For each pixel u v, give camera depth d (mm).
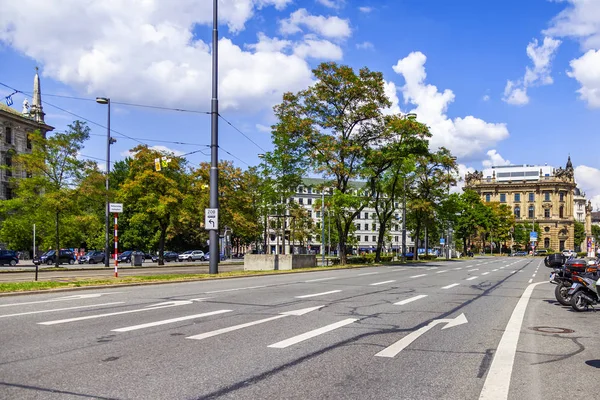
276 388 5129
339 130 39344
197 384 5195
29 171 36062
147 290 15742
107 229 37062
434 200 60000
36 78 74562
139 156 43406
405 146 40562
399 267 39000
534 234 111688
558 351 7324
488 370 6098
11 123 66750
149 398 4715
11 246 40125
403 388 5254
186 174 48875
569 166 162500
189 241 83250
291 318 9891
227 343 7312
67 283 16297
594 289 12125
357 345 7441
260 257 32031
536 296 15977
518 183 148000
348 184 44969
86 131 37125
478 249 134750
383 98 39312
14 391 4848
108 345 7027
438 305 12836
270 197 42781
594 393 5188
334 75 38531
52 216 35875
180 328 8492
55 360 6113
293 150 39094
